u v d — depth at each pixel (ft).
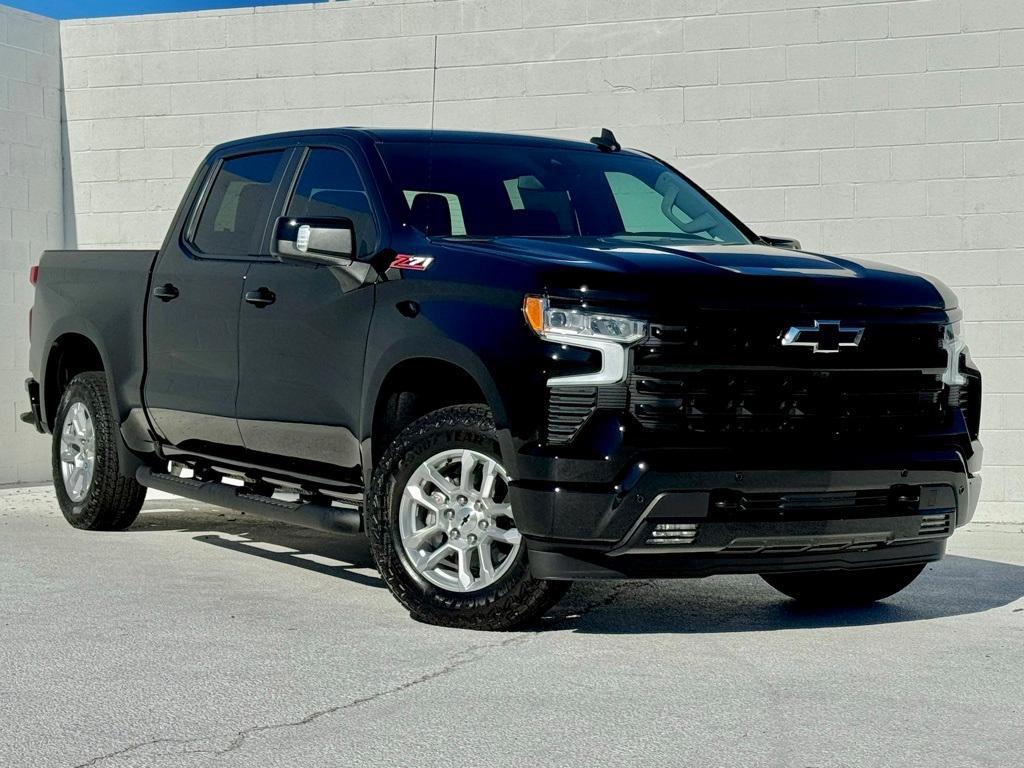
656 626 18.20
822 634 17.74
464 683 14.85
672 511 16.35
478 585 17.56
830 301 17.28
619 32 32.32
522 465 16.63
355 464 19.48
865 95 31.04
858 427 17.47
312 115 34.32
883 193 31.01
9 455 34.60
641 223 20.90
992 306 30.53
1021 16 30.25
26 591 20.01
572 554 16.70
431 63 33.40
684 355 16.47
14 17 34.81
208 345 22.11
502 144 21.43
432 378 18.83
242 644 16.66
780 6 31.42
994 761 12.21
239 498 21.76
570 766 11.99
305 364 20.01
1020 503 30.42
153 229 35.55
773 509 16.88
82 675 15.10
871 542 17.79
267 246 21.45
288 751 12.38
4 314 34.50
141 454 25.02
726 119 31.76
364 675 15.17
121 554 23.47
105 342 24.72
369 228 19.67
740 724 13.34
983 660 16.19
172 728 13.09
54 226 35.86
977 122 30.53
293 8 34.32
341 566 22.54
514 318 16.89
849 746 12.65
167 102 35.35
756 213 31.68
